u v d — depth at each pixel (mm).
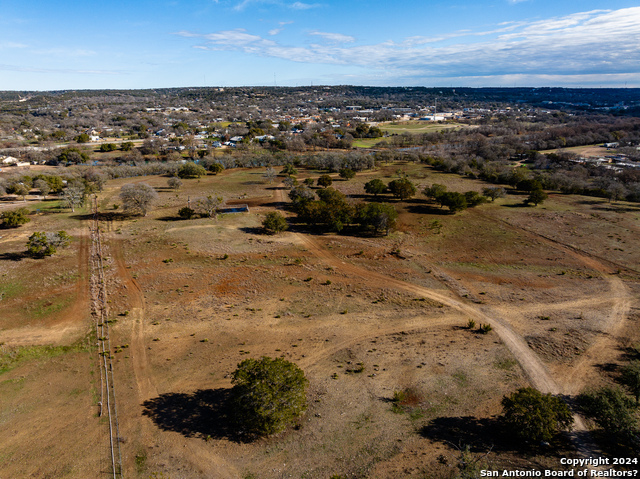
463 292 46375
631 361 32531
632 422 23516
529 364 32312
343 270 52969
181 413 27000
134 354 34000
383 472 21812
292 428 25531
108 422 26172
